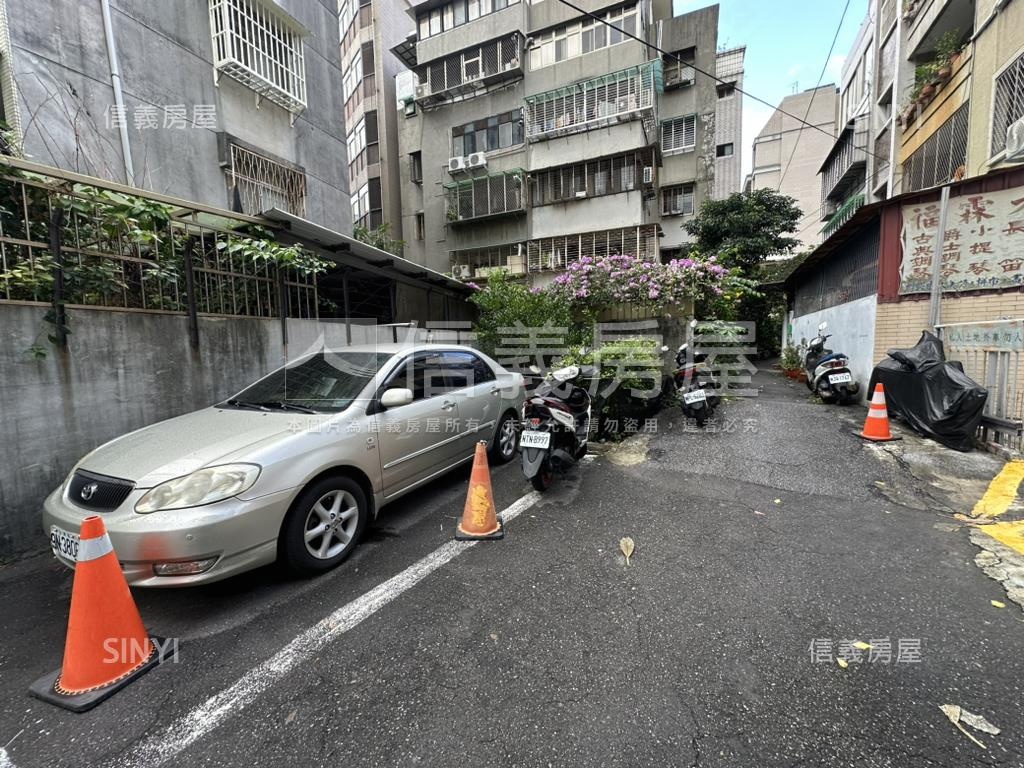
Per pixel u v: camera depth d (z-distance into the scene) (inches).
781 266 684.7
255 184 280.7
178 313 159.6
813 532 123.0
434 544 122.9
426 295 360.2
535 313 308.2
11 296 123.0
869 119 491.2
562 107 581.3
